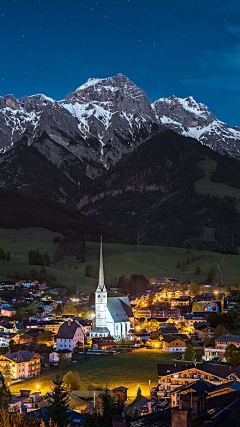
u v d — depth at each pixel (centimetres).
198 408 5012
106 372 19138
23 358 18725
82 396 14762
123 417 5228
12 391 16488
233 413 4762
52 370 19975
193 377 14175
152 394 14500
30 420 7831
